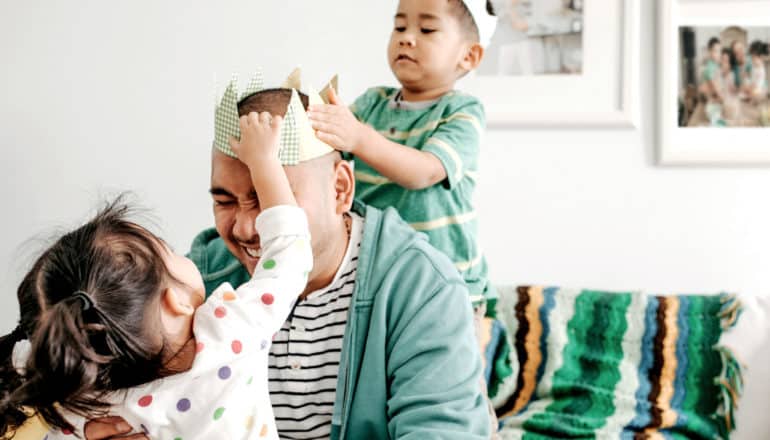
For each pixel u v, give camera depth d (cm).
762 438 180
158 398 90
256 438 93
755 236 213
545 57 211
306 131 106
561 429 175
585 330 196
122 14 208
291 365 114
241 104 108
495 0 212
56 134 209
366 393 113
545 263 213
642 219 213
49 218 209
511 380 190
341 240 115
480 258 149
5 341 96
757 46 210
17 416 94
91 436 93
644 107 211
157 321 91
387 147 124
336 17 208
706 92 210
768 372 185
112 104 209
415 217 138
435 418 107
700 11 210
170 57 209
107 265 89
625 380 187
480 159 212
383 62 208
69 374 85
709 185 212
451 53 145
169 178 210
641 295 198
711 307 194
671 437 176
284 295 97
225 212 107
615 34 210
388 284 113
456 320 113
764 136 210
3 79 208
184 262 99
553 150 212
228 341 92
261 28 209
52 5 207
